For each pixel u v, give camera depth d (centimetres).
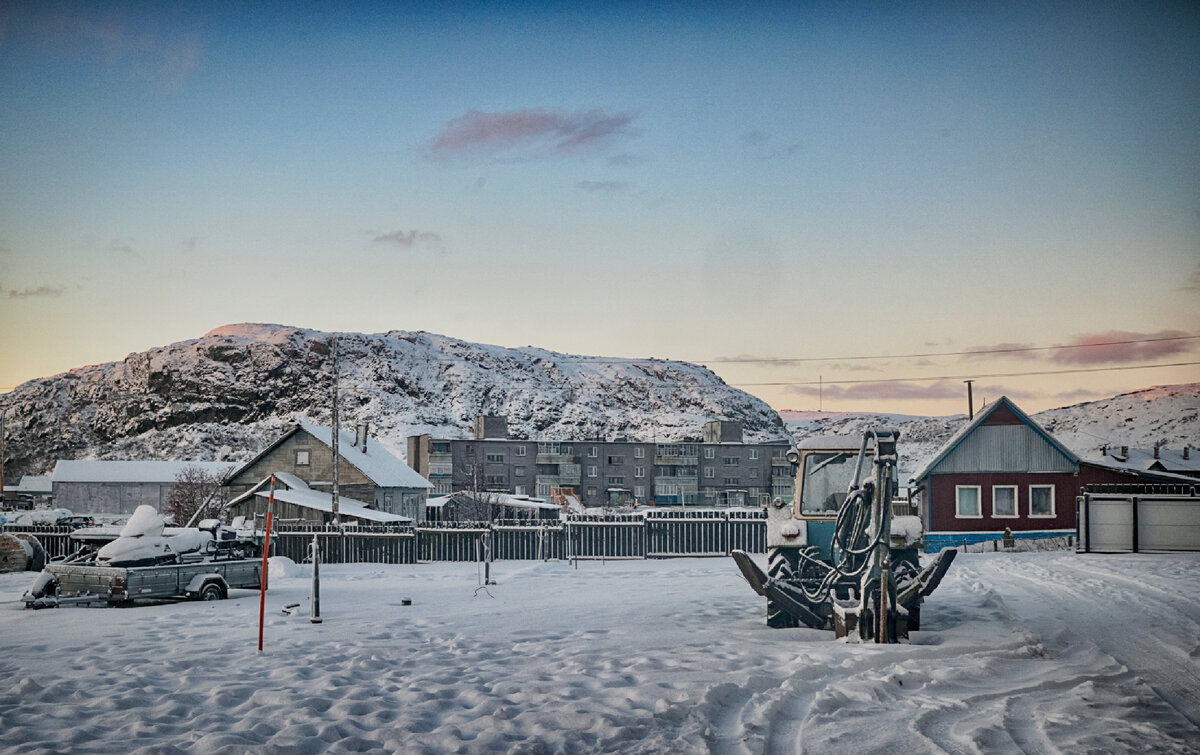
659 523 4347
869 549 1438
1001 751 823
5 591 2473
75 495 11100
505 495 9550
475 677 1134
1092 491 4341
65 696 1036
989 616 1731
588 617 1761
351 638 1476
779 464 16238
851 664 1216
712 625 1639
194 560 2181
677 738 848
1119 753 815
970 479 4719
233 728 885
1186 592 2122
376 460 6819
